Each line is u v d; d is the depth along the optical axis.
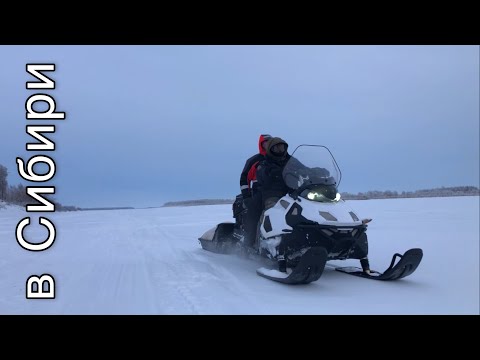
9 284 5.85
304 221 5.48
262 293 4.97
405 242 9.02
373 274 5.79
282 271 5.72
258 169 6.55
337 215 5.52
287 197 5.99
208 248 8.59
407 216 16.14
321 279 5.77
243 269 6.61
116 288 5.43
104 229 16.12
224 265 7.00
